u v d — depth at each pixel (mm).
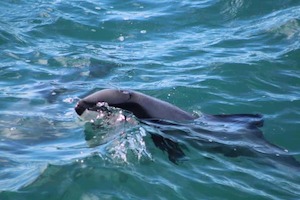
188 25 41750
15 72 33156
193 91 30766
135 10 44312
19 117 27250
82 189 20234
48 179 20844
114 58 35750
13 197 19781
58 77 32875
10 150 23781
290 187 21672
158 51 37031
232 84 31734
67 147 23969
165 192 20516
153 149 23375
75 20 41656
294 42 37188
